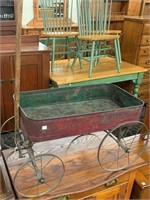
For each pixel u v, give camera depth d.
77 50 2.19
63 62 2.41
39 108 1.20
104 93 1.35
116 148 1.38
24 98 1.16
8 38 1.85
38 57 1.80
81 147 1.38
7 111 1.89
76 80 1.93
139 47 2.45
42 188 1.06
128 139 1.57
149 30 2.40
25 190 1.05
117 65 2.22
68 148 1.36
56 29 2.11
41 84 1.91
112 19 2.87
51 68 2.12
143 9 3.02
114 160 1.27
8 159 1.21
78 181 1.12
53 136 1.00
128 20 2.52
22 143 1.16
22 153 1.20
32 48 1.81
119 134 1.22
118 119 1.09
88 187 1.09
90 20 2.10
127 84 2.64
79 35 2.08
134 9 2.98
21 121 1.03
